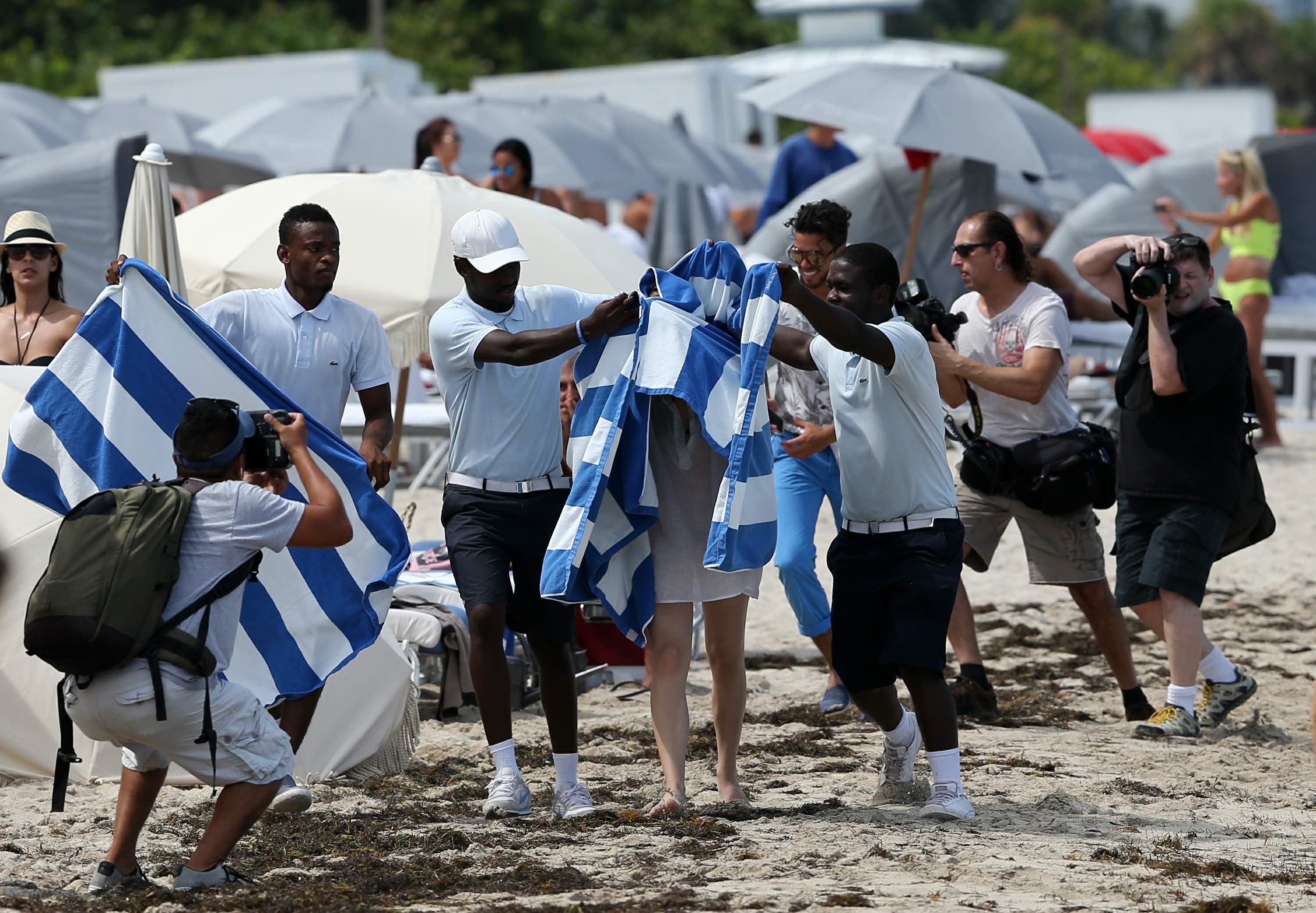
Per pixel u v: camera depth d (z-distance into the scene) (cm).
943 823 1789
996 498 2411
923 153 3888
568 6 16575
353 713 2059
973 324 2361
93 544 1445
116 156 4100
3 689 1977
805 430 2180
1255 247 4762
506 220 1811
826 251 2202
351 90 7612
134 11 14750
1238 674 2356
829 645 2411
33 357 2505
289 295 1916
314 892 1506
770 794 1966
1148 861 1622
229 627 1508
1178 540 2273
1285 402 5816
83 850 1692
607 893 1492
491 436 1808
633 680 2645
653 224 5900
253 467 1561
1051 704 2559
